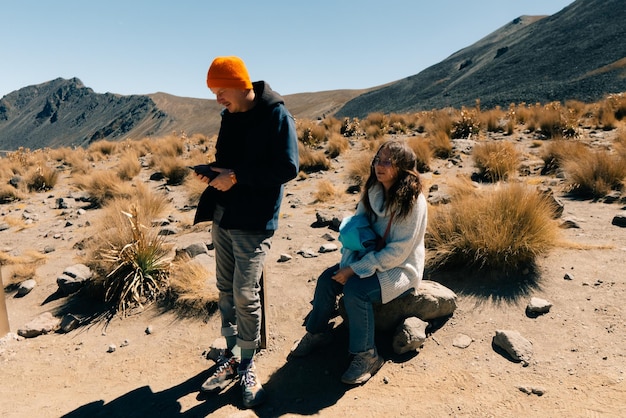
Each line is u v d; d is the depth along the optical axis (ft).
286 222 22.31
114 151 67.15
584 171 22.62
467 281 13.25
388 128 60.44
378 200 10.36
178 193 33.04
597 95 168.04
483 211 14.64
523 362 9.89
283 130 8.85
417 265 10.61
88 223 25.26
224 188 8.79
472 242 13.53
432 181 28.07
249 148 9.04
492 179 26.84
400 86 400.67
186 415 9.57
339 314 12.69
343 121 65.62
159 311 14.33
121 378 11.27
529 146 39.22
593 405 8.52
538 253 13.65
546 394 8.94
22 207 32.17
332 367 10.73
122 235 17.07
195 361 11.70
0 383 11.37
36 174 39.14
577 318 11.03
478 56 399.85
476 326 11.33
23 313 15.30
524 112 59.62
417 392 9.49
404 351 10.75
